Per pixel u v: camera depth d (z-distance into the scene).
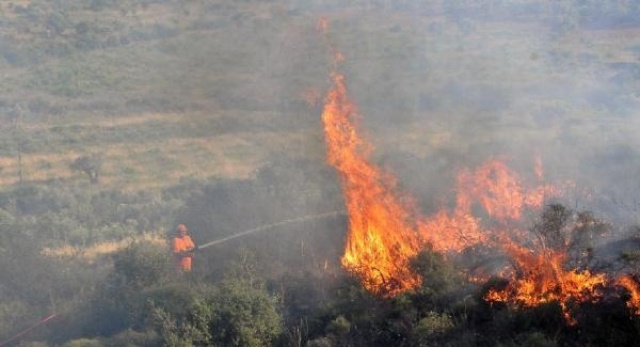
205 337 61.38
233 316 62.25
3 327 73.62
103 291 76.19
